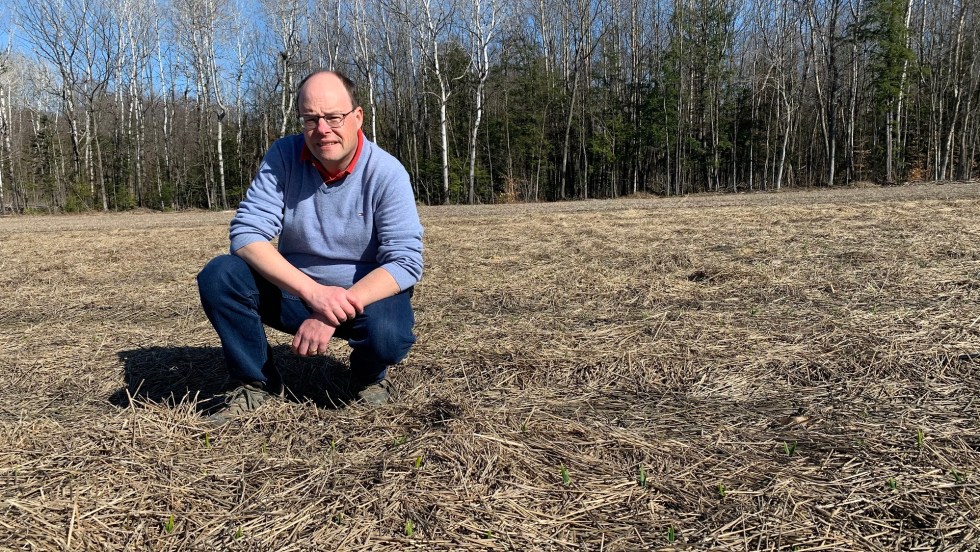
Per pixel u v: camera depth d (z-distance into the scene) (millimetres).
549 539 1632
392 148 32719
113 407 2582
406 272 2309
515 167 32281
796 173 33906
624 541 1624
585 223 10219
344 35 28359
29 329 3988
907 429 2207
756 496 1813
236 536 1649
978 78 27812
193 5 27547
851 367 2822
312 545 1610
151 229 12562
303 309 2432
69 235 11578
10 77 34812
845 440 2139
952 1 27328
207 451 2148
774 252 5902
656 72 29797
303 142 2395
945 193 13859
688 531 1663
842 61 29984
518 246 7445
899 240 6188
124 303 4746
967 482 1841
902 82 26281
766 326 3479
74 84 30062
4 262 7547
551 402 2555
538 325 3717
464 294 4703
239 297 2289
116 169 33562
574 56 30062
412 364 3043
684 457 2045
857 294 4078
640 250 6547
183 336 3688
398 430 2285
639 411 2453
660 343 3258
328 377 2848
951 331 3184
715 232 7922
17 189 34438
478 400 2566
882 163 29797
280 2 25516
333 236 2383
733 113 31766
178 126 39094
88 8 29703
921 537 1611
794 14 28875
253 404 2475
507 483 1886
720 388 2682
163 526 1710
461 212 15766
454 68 30188
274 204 2367
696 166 31969
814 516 1714
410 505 1771
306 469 2006
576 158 31844
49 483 1909
